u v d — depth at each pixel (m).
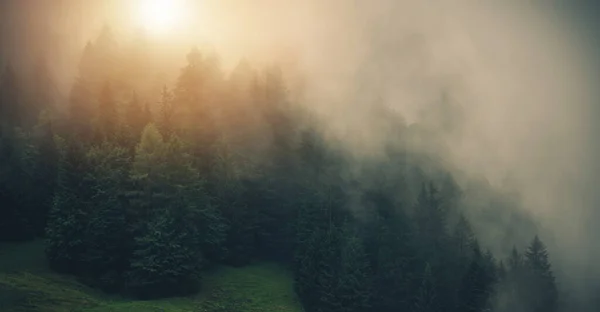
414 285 82.88
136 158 76.19
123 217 72.19
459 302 81.25
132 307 63.78
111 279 69.25
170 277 69.81
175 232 72.06
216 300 72.31
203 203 80.81
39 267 69.19
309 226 86.12
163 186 75.50
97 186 73.81
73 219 69.81
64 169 74.94
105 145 81.81
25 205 80.12
